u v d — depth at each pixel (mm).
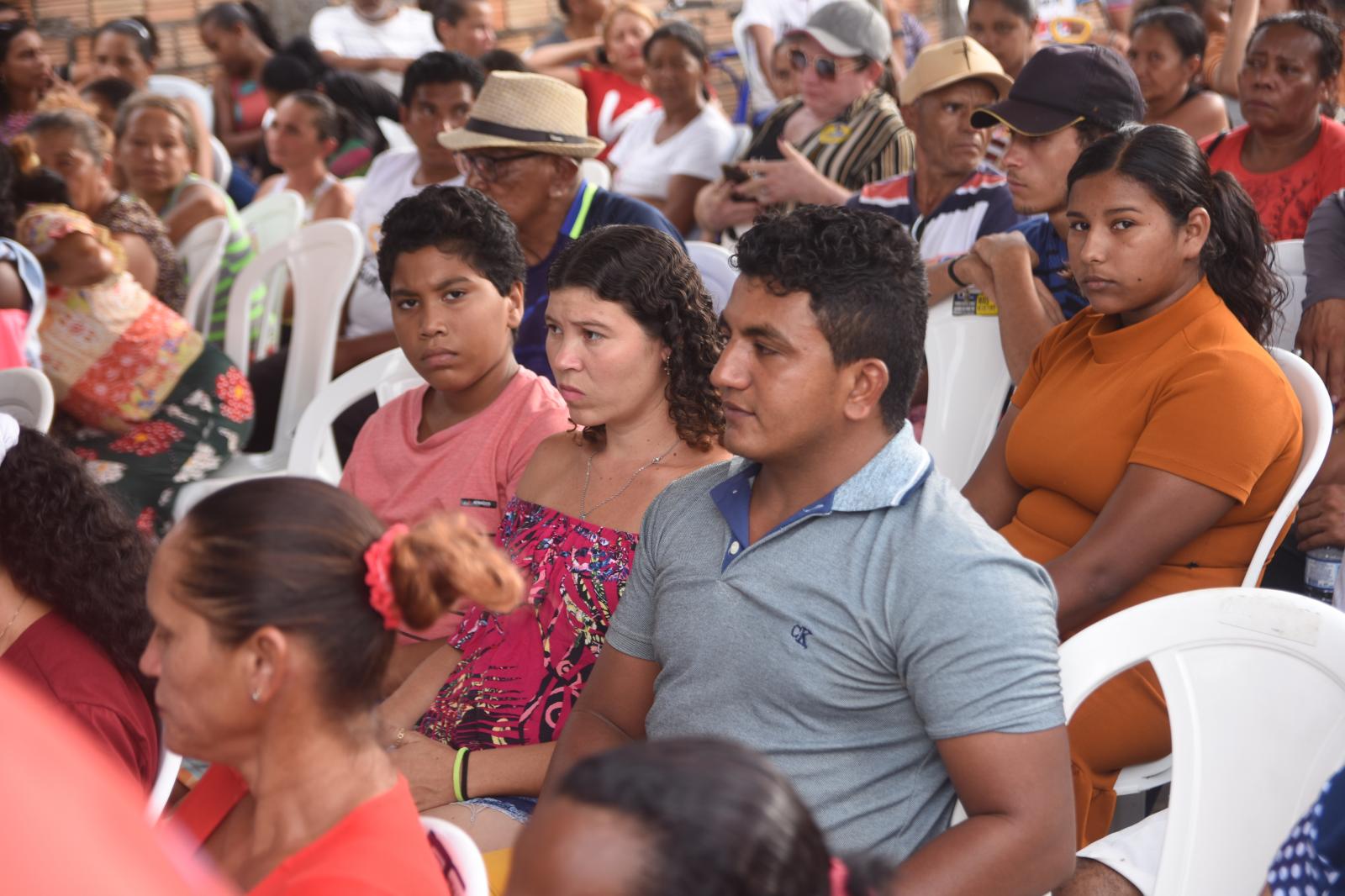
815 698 1845
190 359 4402
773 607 1855
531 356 3805
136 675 2143
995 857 1698
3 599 2084
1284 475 2559
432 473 2820
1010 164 3518
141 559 2156
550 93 3746
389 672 2656
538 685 2363
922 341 1895
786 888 969
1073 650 2094
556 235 3838
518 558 2430
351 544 1476
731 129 6117
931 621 1767
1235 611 2061
